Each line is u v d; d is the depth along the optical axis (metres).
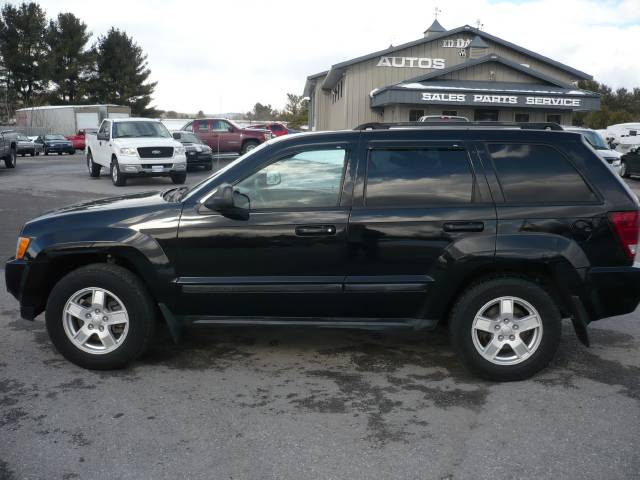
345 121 30.47
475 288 4.45
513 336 4.49
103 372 4.68
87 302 4.70
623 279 4.46
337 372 4.70
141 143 17.91
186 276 4.59
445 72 27.47
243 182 4.60
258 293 4.55
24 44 69.00
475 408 4.09
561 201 4.48
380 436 3.70
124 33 74.75
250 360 4.94
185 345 5.27
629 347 5.27
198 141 24.16
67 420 3.89
